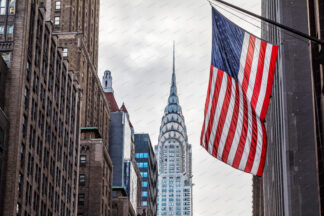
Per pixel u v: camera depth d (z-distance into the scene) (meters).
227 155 41.12
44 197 99.50
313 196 91.31
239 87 41.31
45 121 101.12
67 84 118.94
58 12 163.38
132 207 194.75
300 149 93.88
